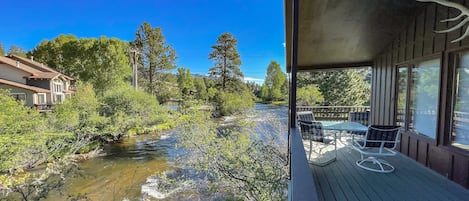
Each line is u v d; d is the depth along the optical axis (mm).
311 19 3604
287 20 3629
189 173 7418
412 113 3910
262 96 31031
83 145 10508
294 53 2467
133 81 24828
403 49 4156
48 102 20938
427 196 2461
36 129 9859
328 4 3207
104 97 15938
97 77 23812
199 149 6660
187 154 7418
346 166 3514
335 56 5688
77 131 11000
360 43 4766
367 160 3477
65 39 29188
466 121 2715
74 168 7477
